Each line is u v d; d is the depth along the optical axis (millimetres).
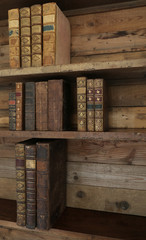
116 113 1136
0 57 1329
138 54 1090
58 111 954
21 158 995
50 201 972
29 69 958
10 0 1072
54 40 949
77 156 1200
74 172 1207
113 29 1128
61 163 1129
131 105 1114
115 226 998
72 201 1215
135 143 1107
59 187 1099
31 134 968
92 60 1162
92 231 947
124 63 830
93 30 1159
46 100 977
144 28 1082
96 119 915
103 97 917
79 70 887
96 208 1176
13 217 1090
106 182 1156
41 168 955
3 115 1337
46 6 954
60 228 974
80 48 1182
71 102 1178
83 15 1174
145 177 1099
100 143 1161
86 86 928
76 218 1076
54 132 936
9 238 1107
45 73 940
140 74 987
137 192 1110
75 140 1203
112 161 1145
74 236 935
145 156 1095
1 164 1350
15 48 1004
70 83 1128
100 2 1102
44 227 963
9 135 1002
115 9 1117
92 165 1177
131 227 987
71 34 1196
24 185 1000
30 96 997
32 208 985
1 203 1273
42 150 951
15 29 1000
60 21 1016
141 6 1085
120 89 1128
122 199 1134
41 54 974
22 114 1005
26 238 1068
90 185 1183
